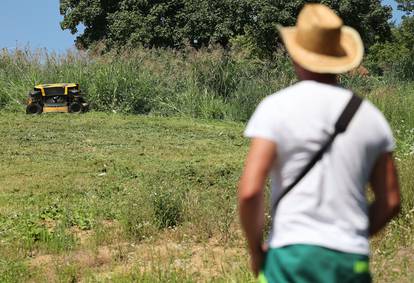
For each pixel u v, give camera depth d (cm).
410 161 1220
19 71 3256
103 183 1525
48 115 2780
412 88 3381
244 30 5534
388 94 2627
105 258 983
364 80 3394
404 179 1088
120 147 2066
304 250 372
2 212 1252
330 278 371
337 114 387
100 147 2056
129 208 1191
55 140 2158
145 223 1116
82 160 1823
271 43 5491
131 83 3091
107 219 1216
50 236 1079
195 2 5791
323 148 382
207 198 1290
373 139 389
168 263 936
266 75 3244
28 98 3042
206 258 966
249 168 380
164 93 3169
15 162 1778
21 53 3303
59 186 1491
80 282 882
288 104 387
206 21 5734
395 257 816
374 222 405
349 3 5588
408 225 941
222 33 5625
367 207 401
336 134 383
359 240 381
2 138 2158
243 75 3269
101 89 3062
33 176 1608
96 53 3397
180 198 1220
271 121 383
